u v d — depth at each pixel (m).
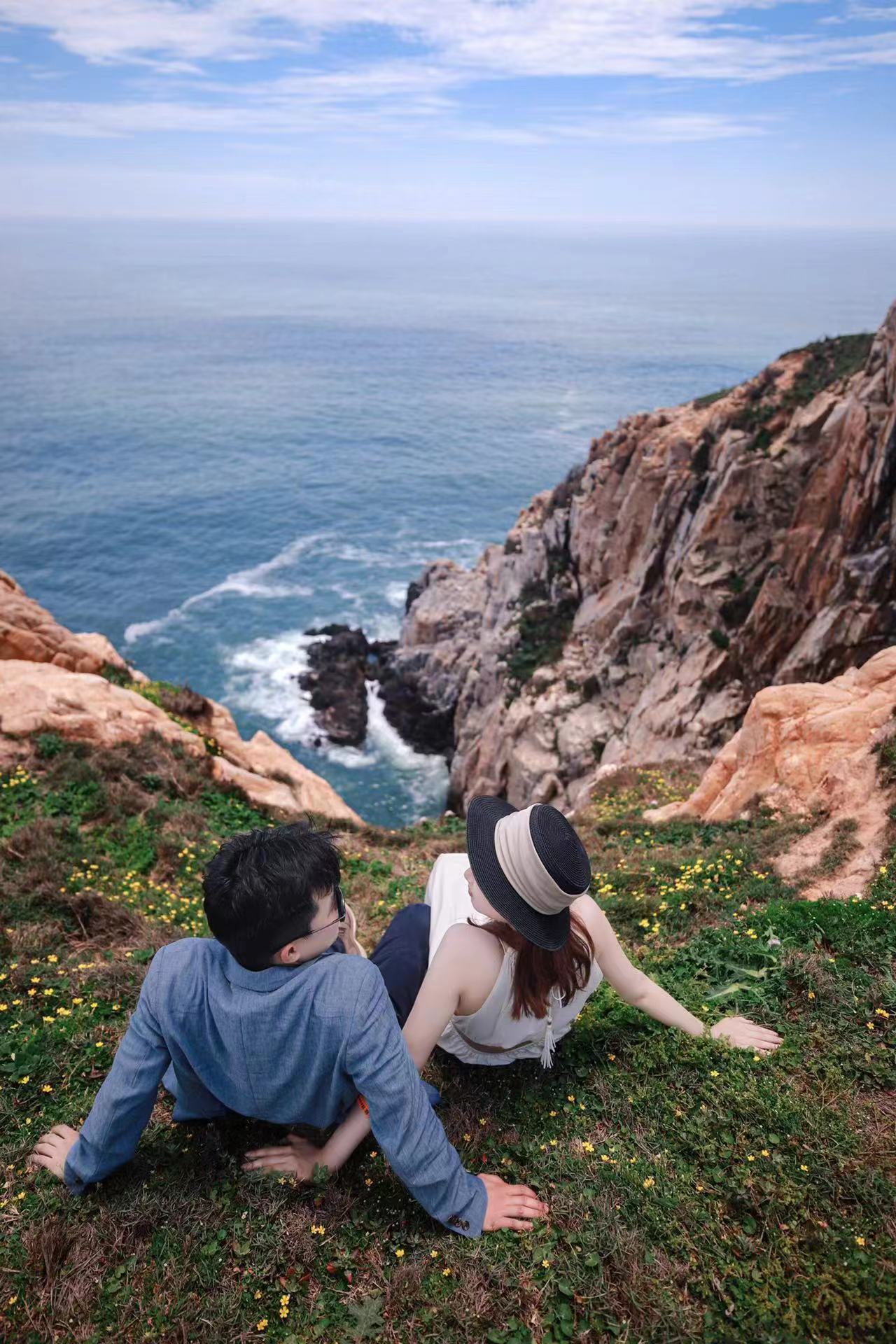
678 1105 3.62
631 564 38.31
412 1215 3.17
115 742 11.05
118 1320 2.77
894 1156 3.27
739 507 30.66
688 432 36.12
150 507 116.56
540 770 36.53
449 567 66.94
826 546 27.23
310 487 131.62
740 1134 3.40
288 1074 2.86
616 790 18.52
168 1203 3.13
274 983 2.79
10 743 10.34
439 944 3.23
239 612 80.69
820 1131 3.36
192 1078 3.14
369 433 178.00
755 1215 3.09
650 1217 3.07
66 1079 4.10
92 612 80.44
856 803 7.39
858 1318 2.62
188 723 14.37
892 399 24.75
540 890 2.88
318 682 61.03
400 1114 2.79
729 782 10.70
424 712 54.69
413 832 12.38
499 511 124.81
